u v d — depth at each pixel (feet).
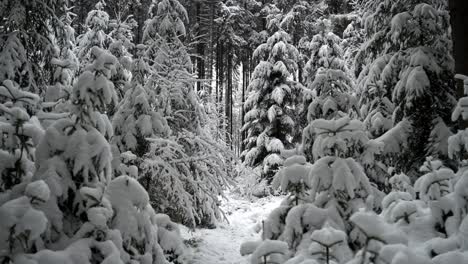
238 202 45.32
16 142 11.51
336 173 11.26
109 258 10.20
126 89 24.02
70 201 11.76
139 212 12.02
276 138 53.62
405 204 11.60
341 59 46.57
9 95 12.16
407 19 25.55
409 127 23.90
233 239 28.91
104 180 12.16
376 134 26.35
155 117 22.98
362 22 32.53
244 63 101.30
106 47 33.99
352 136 13.24
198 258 22.84
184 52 30.42
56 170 11.11
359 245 10.69
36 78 25.58
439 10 27.07
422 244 10.30
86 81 11.75
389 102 27.02
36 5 25.35
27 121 11.53
